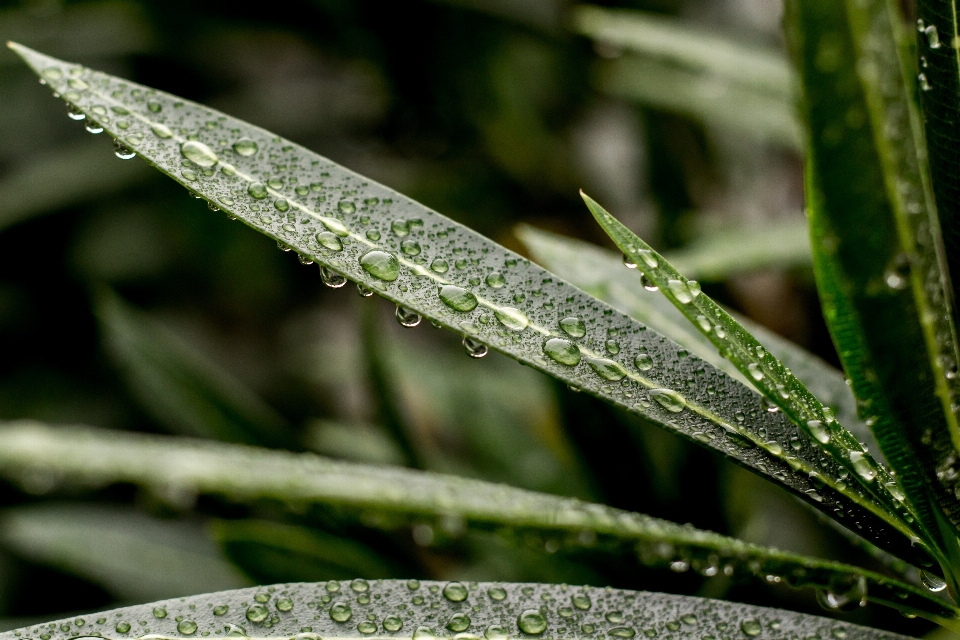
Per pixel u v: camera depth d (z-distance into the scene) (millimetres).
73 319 955
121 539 580
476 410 686
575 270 418
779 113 601
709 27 735
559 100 819
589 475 494
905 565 394
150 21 795
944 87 363
